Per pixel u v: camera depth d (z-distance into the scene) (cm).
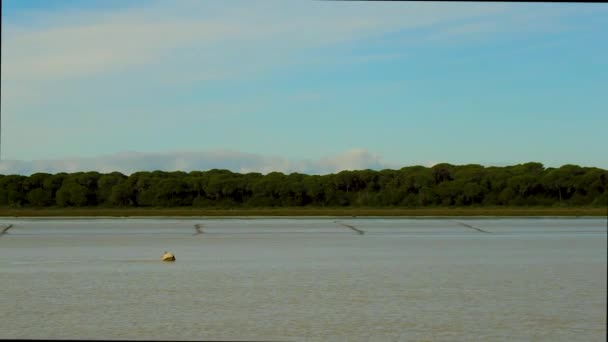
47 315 2047
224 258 3222
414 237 4153
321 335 1827
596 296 2264
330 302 2205
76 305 2144
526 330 1861
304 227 4806
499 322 1950
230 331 1866
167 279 2638
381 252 3441
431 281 2561
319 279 2605
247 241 3991
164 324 1947
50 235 4325
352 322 1980
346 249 3572
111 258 3253
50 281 2600
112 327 1894
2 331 1858
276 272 2808
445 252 3419
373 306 2169
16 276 2728
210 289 2398
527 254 3300
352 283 2539
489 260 3108
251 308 2131
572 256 3206
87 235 4325
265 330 1898
